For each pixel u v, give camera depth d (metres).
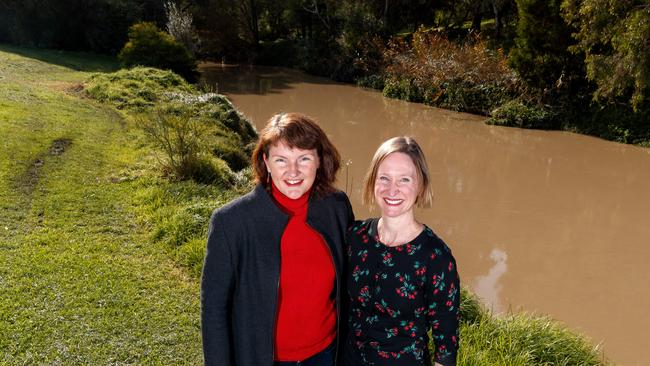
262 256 2.20
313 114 19.44
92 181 8.08
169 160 8.70
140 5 28.67
